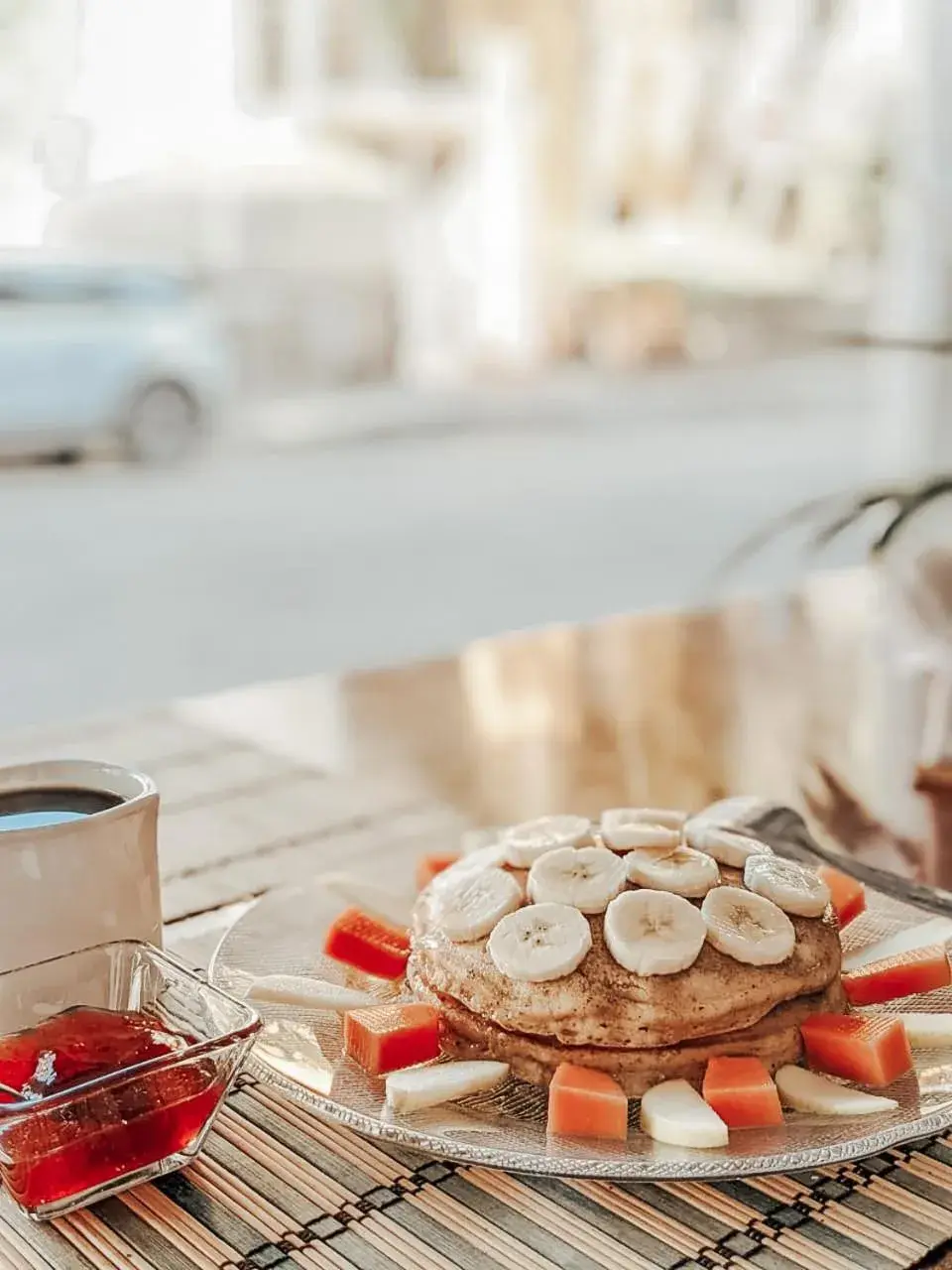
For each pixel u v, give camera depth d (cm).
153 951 67
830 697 142
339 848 101
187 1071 60
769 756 123
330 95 1275
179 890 94
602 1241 56
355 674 151
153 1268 55
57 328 677
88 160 514
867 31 1334
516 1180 60
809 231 1417
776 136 1400
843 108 1370
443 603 480
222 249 1100
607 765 121
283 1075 64
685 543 595
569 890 69
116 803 74
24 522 607
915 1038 68
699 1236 57
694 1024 65
